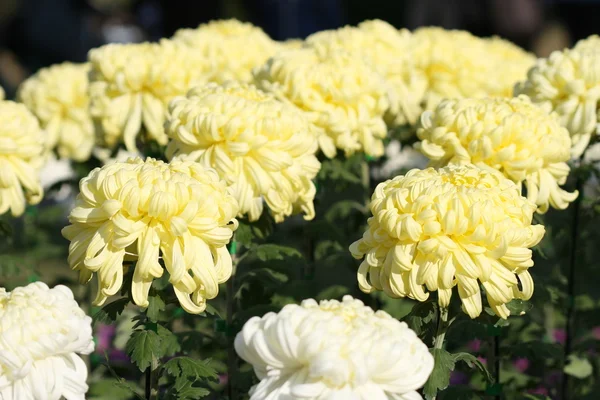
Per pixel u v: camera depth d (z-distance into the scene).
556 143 2.97
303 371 1.87
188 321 3.85
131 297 2.49
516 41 11.05
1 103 3.69
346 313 1.95
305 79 3.51
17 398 2.04
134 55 3.89
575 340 4.42
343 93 3.49
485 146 2.92
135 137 4.07
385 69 4.18
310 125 3.19
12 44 11.49
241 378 3.18
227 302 3.23
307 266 4.01
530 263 2.39
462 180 2.44
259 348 1.88
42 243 5.07
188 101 3.07
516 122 2.93
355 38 4.33
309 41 4.39
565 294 3.96
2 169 3.46
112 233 2.37
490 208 2.31
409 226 2.30
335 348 1.80
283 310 1.91
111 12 13.88
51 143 4.81
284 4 12.10
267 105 3.01
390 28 4.45
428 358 1.93
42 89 4.88
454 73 4.51
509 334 3.93
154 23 14.16
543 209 3.06
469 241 2.33
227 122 2.92
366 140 3.58
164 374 3.20
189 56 4.01
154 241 2.34
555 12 11.92
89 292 4.50
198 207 2.34
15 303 2.13
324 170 3.53
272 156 2.93
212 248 2.46
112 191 2.34
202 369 2.58
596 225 4.18
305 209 3.21
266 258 3.08
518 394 3.61
